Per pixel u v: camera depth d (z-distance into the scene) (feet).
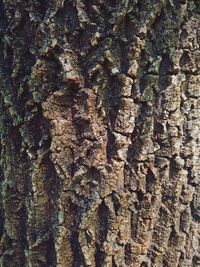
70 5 1.25
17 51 1.32
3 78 1.37
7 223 1.43
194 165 1.39
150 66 1.27
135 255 1.35
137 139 1.30
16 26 1.32
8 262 1.46
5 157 1.40
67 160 1.31
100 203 1.30
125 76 1.25
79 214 1.32
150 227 1.35
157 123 1.31
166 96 1.29
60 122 1.29
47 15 1.26
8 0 1.32
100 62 1.25
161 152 1.32
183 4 1.28
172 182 1.35
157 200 1.35
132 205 1.33
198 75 1.35
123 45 1.26
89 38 1.25
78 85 1.27
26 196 1.39
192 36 1.32
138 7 1.24
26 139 1.34
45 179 1.35
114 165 1.28
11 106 1.35
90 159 1.29
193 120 1.37
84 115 1.28
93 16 1.25
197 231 1.43
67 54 1.26
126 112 1.27
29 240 1.40
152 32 1.26
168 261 1.41
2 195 1.42
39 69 1.28
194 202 1.42
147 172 1.32
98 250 1.34
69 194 1.32
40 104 1.30
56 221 1.34
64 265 1.36
